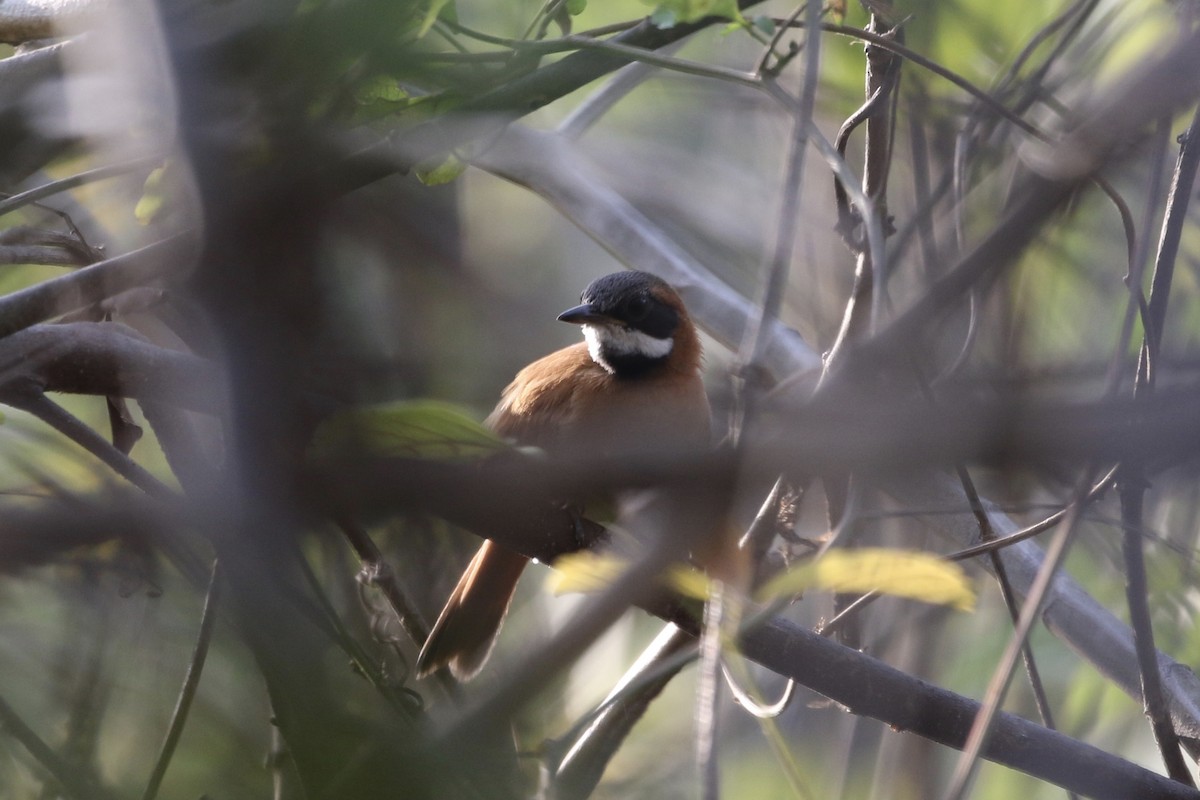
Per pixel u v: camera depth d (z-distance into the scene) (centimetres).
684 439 802
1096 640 730
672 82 1045
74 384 520
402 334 587
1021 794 977
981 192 681
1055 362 623
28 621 477
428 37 521
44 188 508
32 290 465
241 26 356
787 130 1058
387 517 358
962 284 357
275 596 394
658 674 504
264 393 340
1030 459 303
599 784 676
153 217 524
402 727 433
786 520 640
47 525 318
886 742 953
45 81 515
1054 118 740
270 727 462
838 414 322
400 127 517
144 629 475
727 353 1089
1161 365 527
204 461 532
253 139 354
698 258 1124
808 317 870
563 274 1239
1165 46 450
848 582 459
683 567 454
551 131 1019
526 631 868
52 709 488
